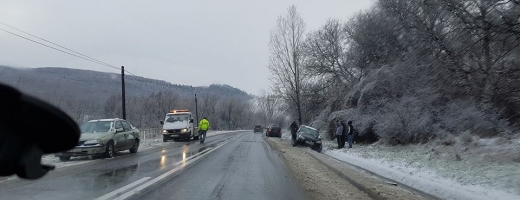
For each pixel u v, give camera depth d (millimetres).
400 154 16312
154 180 9664
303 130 25188
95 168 12008
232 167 12539
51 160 14547
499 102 15672
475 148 13070
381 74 22969
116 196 7570
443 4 16938
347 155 18891
